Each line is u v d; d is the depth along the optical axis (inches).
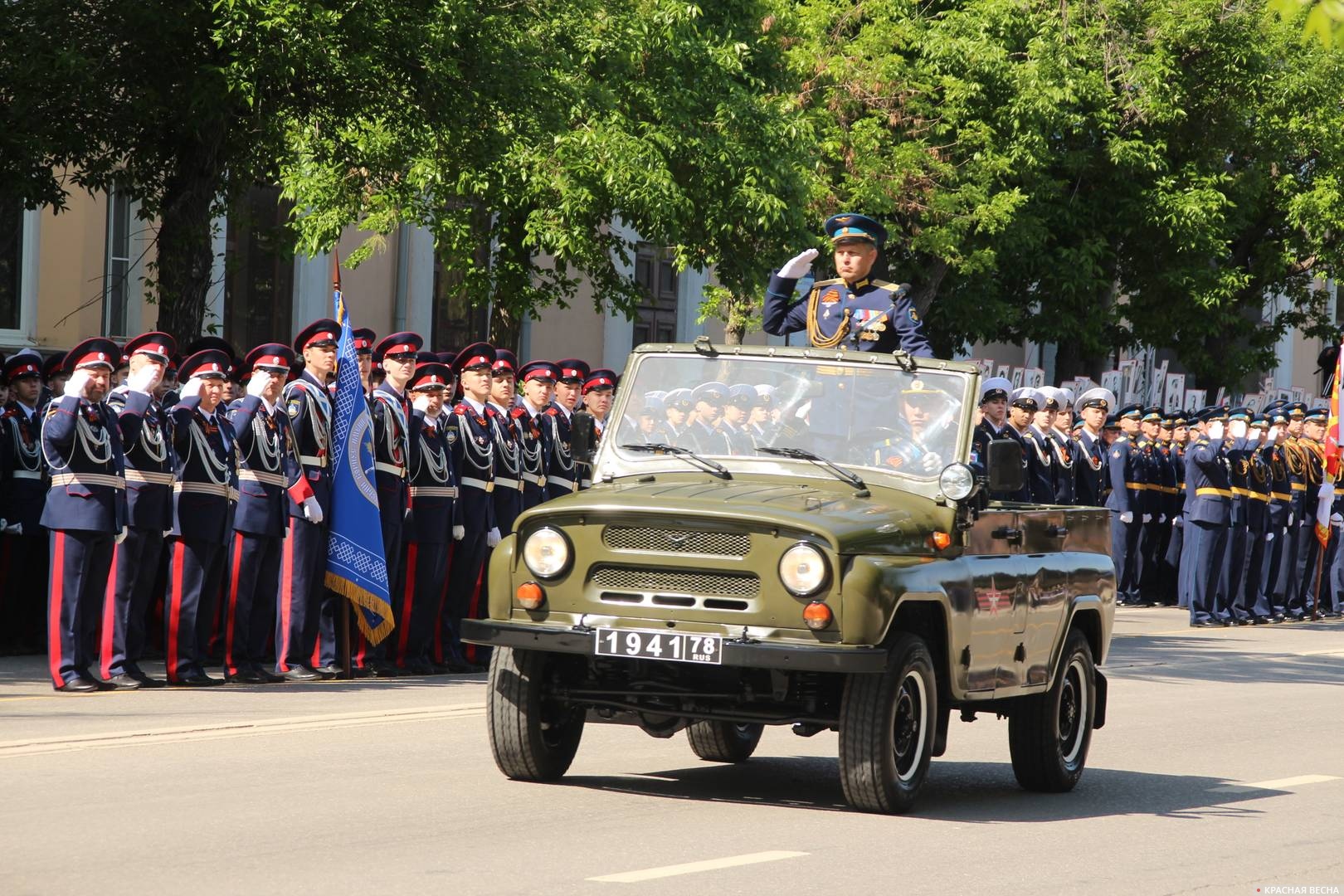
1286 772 1226.0
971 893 782.5
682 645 901.8
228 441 1467.8
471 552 1674.5
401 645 1630.2
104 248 2586.1
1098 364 3730.3
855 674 923.4
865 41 2829.7
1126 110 3191.4
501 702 994.7
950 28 2942.9
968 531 988.6
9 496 1608.0
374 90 1865.2
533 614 946.7
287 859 789.9
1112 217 3270.2
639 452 1026.7
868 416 1013.2
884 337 1103.0
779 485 986.7
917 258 3014.3
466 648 1711.4
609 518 931.3
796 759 1214.9
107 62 1770.4
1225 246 3334.2
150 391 1439.5
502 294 2479.1
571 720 1048.2
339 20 1761.8
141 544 1425.9
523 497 1739.7
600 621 929.5
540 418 1780.3
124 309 2623.0
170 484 1435.8
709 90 2313.0
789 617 901.2
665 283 3467.0
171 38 1768.0
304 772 1039.0
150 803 921.5
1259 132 3334.2
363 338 1594.5
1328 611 2957.7
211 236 1964.8
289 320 2854.3
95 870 752.3
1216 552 2522.1
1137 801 1083.9
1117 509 2714.1
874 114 2827.3
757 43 2532.0
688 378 1044.5
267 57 1720.0
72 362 1563.7
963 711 1078.4
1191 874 856.3
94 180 1941.4
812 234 2532.0
